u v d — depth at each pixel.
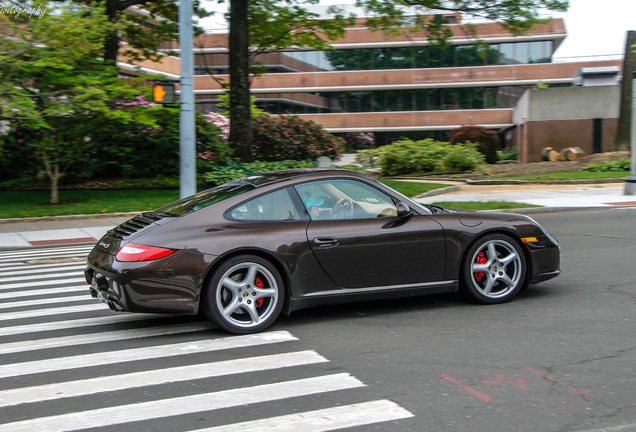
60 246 13.16
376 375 4.27
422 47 46.84
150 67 41.19
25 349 5.07
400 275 5.76
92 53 19.92
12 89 16.67
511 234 6.20
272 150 27.34
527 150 33.66
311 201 5.68
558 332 5.21
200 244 5.18
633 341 4.94
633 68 29.22
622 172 24.16
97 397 3.96
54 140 19.33
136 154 23.55
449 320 5.65
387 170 28.92
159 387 4.12
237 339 5.20
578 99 33.00
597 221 13.32
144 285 5.06
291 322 5.73
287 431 3.40
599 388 3.96
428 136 47.81
